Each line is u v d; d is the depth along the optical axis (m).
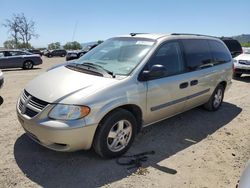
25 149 4.16
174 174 3.69
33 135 3.77
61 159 3.91
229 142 4.80
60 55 47.84
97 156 4.03
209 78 5.75
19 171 3.59
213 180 3.61
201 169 3.86
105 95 3.67
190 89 5.17
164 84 4.51
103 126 3.71
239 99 7.89
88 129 3.54
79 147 3.64
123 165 3.84
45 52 49.16
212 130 5.30
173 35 5.05
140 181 3.49
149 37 4.80
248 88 9.66
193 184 3.50
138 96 4.09
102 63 4.56
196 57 5.41
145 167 3.82
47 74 4.36
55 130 3.41
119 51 4.73
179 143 4.65
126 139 4.12
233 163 4.07
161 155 4.20
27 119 3.66
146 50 4.48
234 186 3.51
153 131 5.09
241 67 11.49
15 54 17.66
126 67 4.25
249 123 5.81
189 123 5.61
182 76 4.91
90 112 3.52
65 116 3.44
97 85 3.74
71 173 3.60
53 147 3.61
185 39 5.24
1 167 3.66
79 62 4.82
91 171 3.65
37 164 3.77
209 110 6.39
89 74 4.09
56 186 3.32
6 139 4.49
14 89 8.82
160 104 4.54
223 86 6.58
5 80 11.18
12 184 3.32
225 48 6.64
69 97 3.52
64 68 4.51
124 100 3.87
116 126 3.93
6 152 4.05
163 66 4.26
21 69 17.84
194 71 5.25
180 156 4.20
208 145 4.62
